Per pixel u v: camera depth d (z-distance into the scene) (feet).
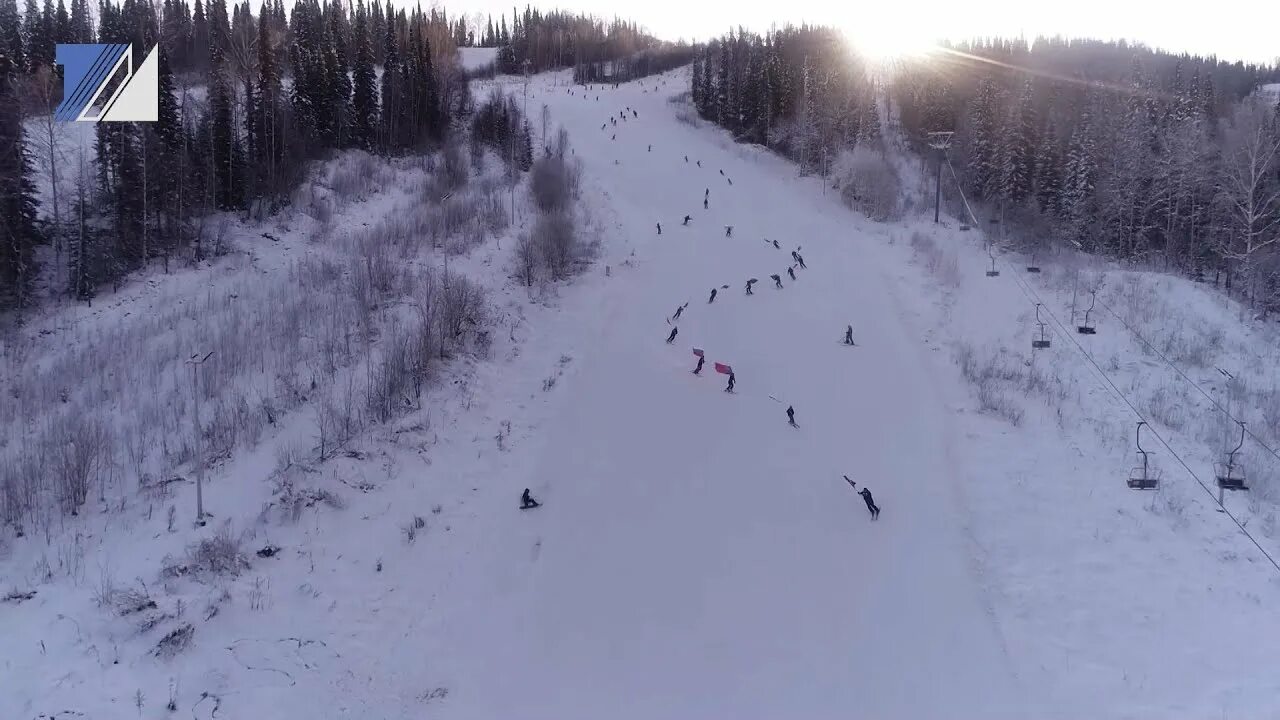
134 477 61.62
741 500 66.95
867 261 143.74
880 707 45.42
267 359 82.94
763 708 45.21
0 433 70.18
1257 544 61.82
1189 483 71.51
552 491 67.46
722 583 56.34
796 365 96.43
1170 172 184.03
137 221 121.70
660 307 115.55
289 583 51.03
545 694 46.21
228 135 145.89
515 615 52.75
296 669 44.42
